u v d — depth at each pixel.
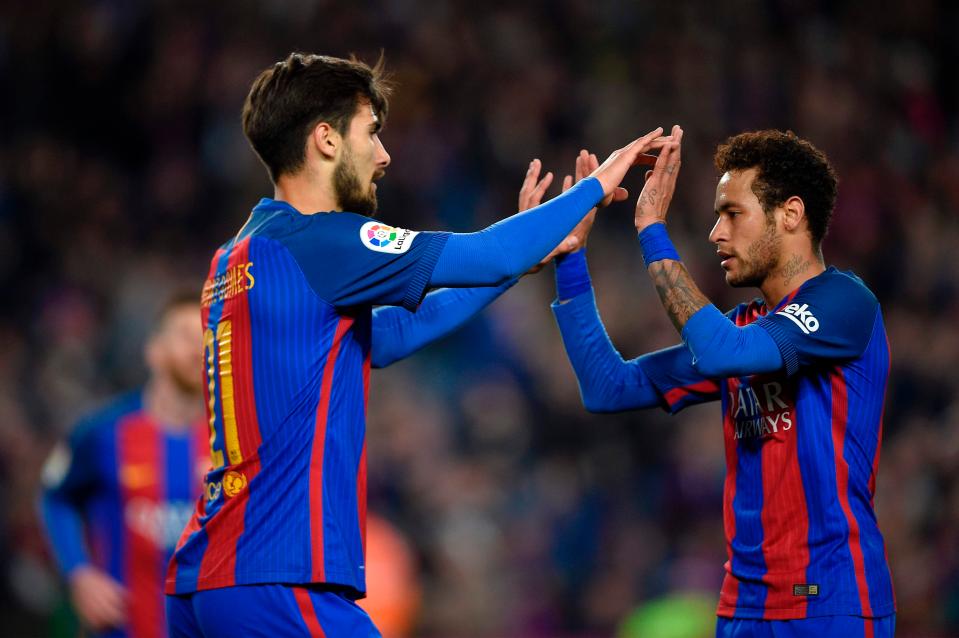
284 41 43.12
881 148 45.25
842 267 41.19
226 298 10.59
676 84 44.78
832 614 10.57
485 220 40.34
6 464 29.14
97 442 17.66
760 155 11.26
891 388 35.38
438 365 35.22
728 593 11.18
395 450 31.97
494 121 42.50
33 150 40.62
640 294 37.72
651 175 11.68
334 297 10.28
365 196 10.84
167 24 43.06
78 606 17.45
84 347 34.81
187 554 10.48
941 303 39.94
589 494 32.62
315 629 10.00
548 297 38.31
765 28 47.28
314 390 10.25
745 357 10.66
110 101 42.28
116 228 39.41
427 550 30.06
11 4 42.62
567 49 45.69
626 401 12.45
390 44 43.34
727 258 11.42
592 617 30.27
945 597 28.69
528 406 35.09
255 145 10.89
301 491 10.13
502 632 29.78
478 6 45.28
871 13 48.81
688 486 31.88
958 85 48.81
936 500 30.47
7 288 37.16
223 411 10.48
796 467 10.88
